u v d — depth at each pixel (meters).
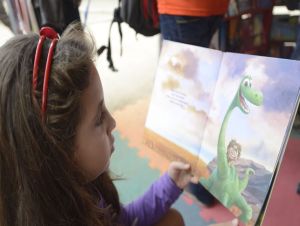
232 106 0.64
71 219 0.44
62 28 1.32
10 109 0.40
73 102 0.41
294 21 1.75
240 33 1.62
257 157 0.59
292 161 1.26
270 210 1.05
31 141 0.40
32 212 0.42
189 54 0.75
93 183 0.62
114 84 2.18
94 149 0.47
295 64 0.54
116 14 1.43
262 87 0.59
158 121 0.83
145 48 2.88
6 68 0.41
